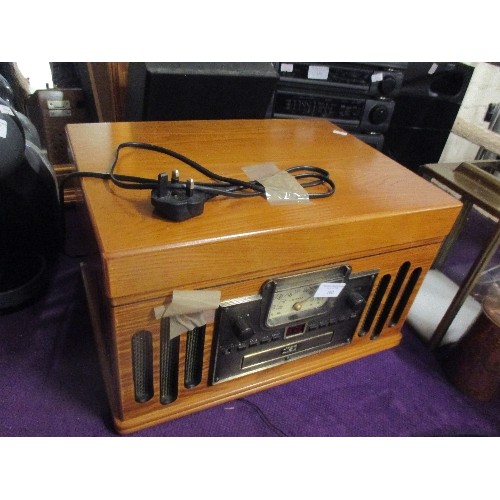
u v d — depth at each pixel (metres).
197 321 0.55
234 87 0.85
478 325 0.76
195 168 0.60
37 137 0.94
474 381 0.77
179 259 0.48
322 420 0.71
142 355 0.57
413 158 1.24
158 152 0.66
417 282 0.76
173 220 0.50
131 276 0.46
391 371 0.82
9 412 0.67
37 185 0.85
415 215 0.61
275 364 0.72
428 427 0.73
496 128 1.19
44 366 0.75
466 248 1.25
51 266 0.97
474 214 1.43
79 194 0.63
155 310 0.51
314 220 0.55
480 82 1.31
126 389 0.59
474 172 0.82
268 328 0.64
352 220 0.57
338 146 0.80
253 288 0.57
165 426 0.67
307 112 1.02
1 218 0.83
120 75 0.94
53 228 0.93
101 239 0.46
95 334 0.77
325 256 0.59
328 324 0.71
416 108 1.14
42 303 0.88
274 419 0.71
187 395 0.67
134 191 0.54
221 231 0.50
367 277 0.67
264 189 0.59
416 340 0.90
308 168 0.67
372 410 0.74
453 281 1.09
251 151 0.72
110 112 0.99
